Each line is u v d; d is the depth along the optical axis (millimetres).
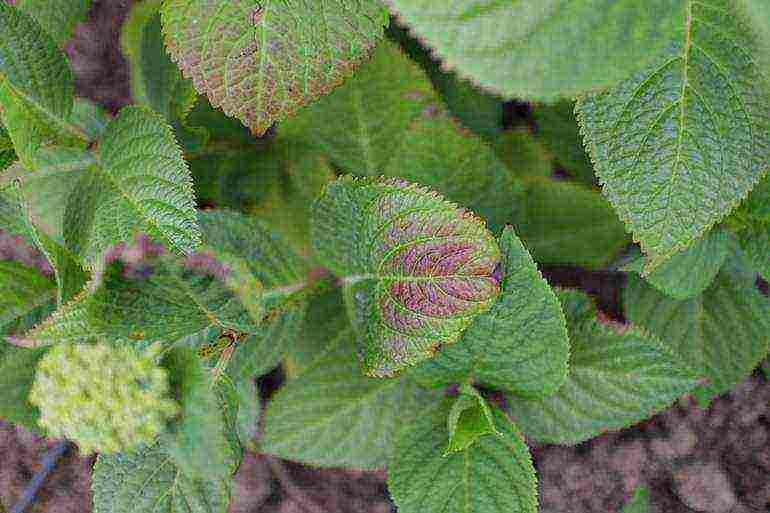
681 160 656
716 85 649
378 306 711
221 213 750
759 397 853
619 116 657
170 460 694
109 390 632
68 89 708
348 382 778
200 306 656
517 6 581
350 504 889
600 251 789
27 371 674
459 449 724
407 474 739
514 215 765
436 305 689
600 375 741
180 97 752
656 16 591
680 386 735
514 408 751
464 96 823
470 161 748
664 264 723
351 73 683
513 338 710
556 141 801
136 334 645
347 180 706
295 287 764
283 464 891
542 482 871
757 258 738
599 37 588
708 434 858
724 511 854
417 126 739
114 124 701
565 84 589
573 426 749
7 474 904
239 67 678
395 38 810
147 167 693
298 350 793
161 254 637
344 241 726
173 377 642
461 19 580
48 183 770
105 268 630
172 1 673
